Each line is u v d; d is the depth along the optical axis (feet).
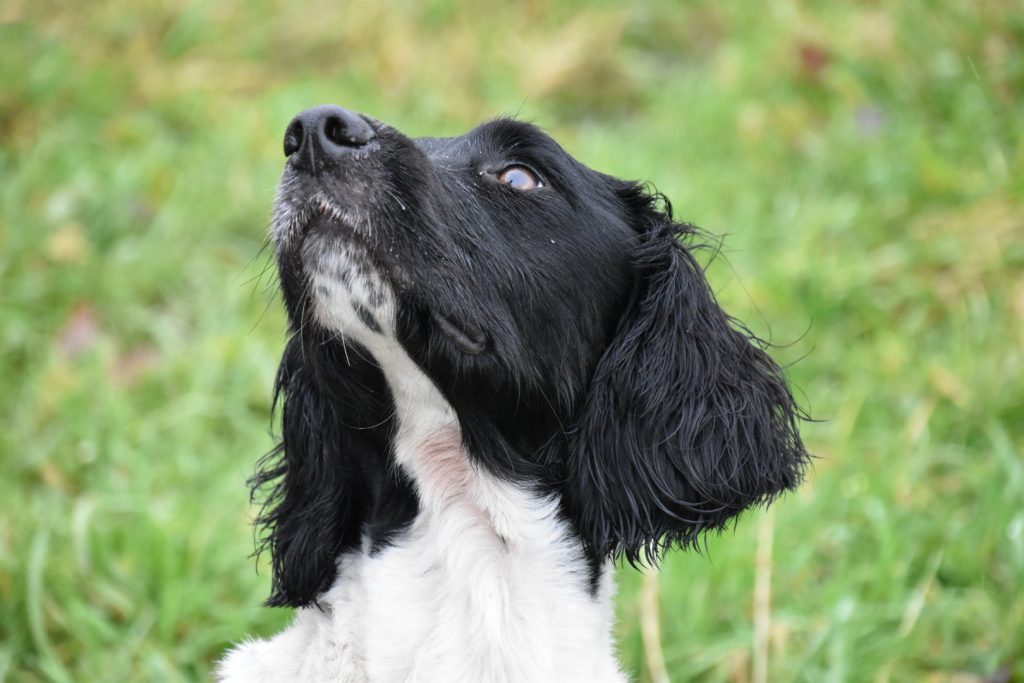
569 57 51.39
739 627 26.68
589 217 20.24
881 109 43.93
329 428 20.31
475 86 50.16
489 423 19.01
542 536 19.44
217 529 28.89
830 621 25.81
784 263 37.55
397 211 17.83
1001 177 40.01
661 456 20.13
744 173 43.09
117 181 41.57
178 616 26.73
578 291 19.83
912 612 26.48
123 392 33.83
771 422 21.16
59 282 37.60
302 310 18.51
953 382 32.99
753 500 20.79
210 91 48.83
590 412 19.95
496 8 54.80
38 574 26.12
